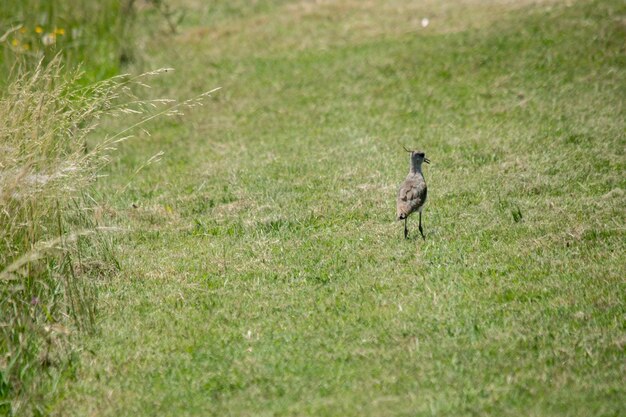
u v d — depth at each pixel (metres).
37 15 20.83
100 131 18.70
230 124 18.81
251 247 12.67
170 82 21.73
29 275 10.36
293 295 11.05
